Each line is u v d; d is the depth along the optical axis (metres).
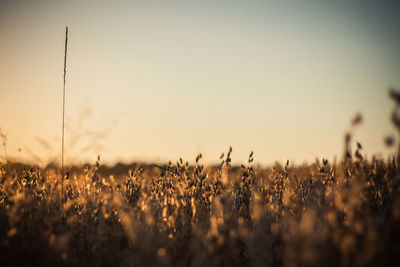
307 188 3.89
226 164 3.74
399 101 1.90
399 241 2.26
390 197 3.11
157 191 3.84
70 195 3.75
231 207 3.31
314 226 2.50
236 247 2.90
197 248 2.50
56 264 2.65
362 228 2.36
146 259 2.30
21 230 3.01
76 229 3.03
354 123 2.09
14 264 2.66
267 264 2.55
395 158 3.28
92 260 2.70
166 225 3.04
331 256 2.34
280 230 2.99
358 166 2.82
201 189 3.53
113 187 3.66
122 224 3.27
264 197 3.91
